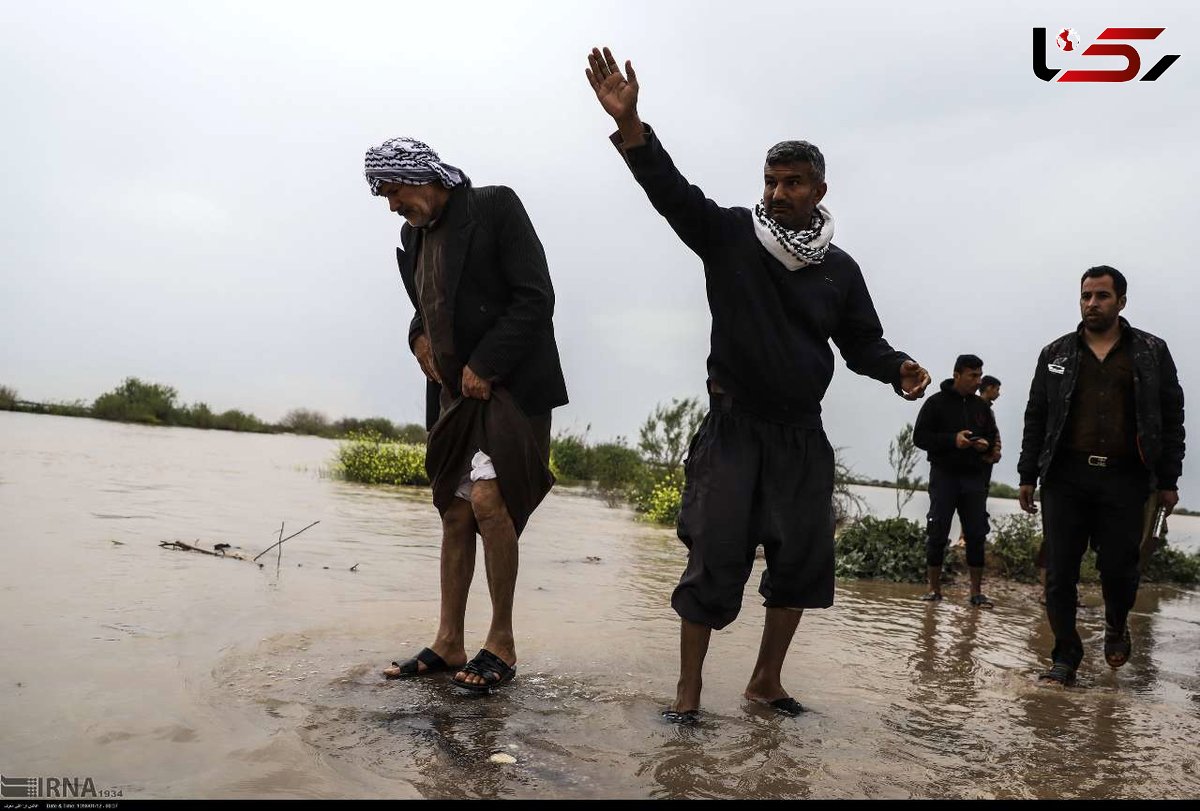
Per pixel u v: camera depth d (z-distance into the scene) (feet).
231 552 17.70
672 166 10.23
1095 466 14.32
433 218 11.39
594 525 33.30
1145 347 14.30
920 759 9.05
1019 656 15.55
